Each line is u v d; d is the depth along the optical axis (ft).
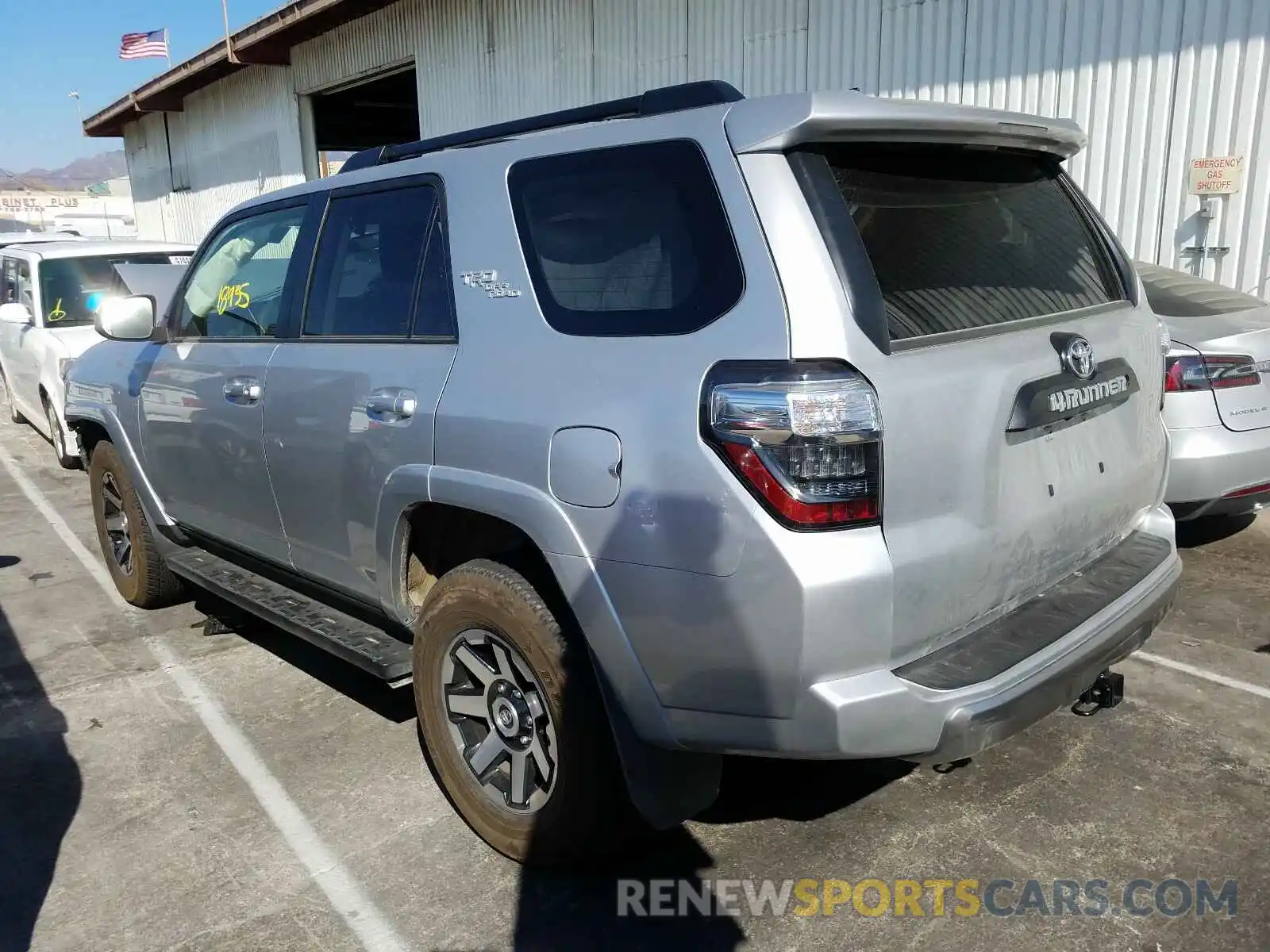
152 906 8.96
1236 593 15.11
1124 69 22.70
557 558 8.05
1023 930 8.23
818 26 28.73
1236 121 21.24
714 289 7.45
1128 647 8.54
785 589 6.85
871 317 7.11
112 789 10.95
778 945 8.18
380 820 10.16
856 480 6.89
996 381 7.66
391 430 9.62
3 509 23.47
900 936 8.21
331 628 11.27
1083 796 10.09
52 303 27.32
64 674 14.08
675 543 7.27
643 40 34.58
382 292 10.36
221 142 68.28
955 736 7.15
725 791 10.44
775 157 7.41
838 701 6.93
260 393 11.59
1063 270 9.40
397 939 8.45
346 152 82.07
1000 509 7.76
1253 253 21.49
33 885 9.32
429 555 10.30
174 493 14.15
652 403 7.47
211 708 12.86
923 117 7.70
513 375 8.55
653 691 7.70
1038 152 9.48
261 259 12.39
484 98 42.83
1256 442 14.88
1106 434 9.02
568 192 8.63
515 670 8.98
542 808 8.86
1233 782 10.22
